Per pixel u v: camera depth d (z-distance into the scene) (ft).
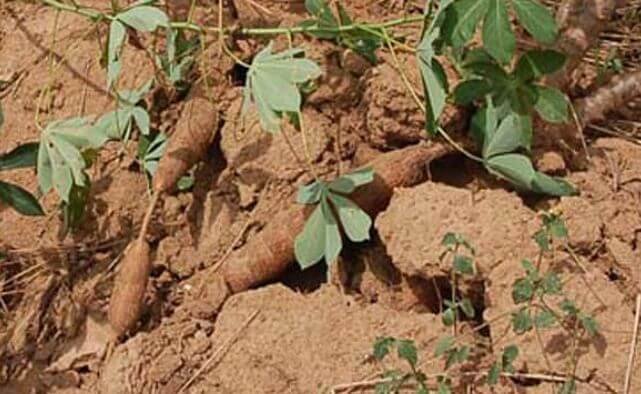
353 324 8.52
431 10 8.73
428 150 8.87
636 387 8.18
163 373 8.54
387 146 9.05
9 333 8.91
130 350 8.58
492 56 8.52
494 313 8.38
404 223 8.57
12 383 8.75
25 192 8.71
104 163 9.21
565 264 8.45
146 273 8.77
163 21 8.68
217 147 9.18
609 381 8.18
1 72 9.45
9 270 9.09
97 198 9.16
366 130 9.11
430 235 8.52
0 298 9.02
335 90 9.14
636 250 8.71
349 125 9.14
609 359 8.21
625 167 9.13
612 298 8.34
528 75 8.64
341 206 8.56
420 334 8.46
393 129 8.96
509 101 8.68
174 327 8.72
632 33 9.96
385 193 8.80
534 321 8.20
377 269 8.83
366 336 8.48
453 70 9.02
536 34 8.46
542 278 8.25
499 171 8.73
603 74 9.53
